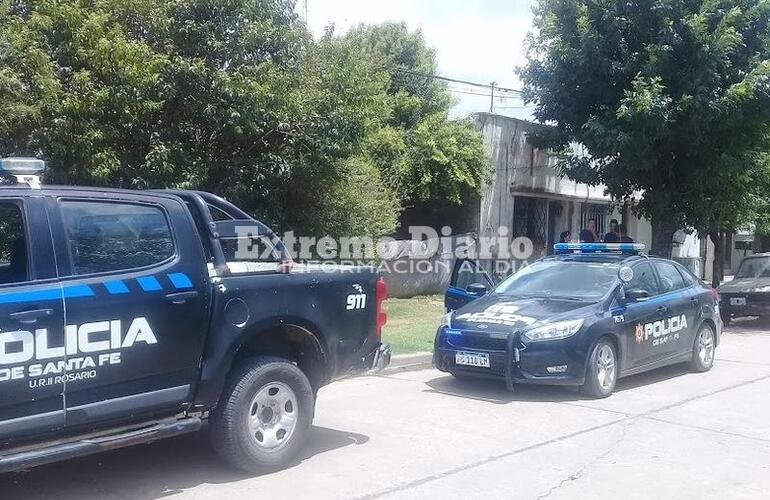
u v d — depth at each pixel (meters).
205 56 10.34
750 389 8.74
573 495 5.03
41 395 4.27
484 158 18.11
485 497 4.97
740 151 15.69
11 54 8.44
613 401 7.96
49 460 4.25
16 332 4.17
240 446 5.25
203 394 5.08
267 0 11.02
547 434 6.58
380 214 14.38
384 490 5.09
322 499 4.91
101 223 4.76
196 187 10.16
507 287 9.28
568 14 15.64
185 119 10.43
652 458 5.91
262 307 5.37
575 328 7.86
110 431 4.67
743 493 5.12
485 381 9.02
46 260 4.44
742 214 18.17
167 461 5.72
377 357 6.31
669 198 16.22
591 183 16.66
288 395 5.57
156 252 4.96
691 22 14.02
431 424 6.92
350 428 6.77
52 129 8.86
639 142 14.69
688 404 7.87
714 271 21.11
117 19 9.99
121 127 9.70
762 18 14.69
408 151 17.25
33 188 4.57
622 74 15.19
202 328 5.05
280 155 11.29
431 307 16.22
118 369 4.62
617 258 9.30
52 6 9.18
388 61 20.36
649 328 8.79
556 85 15.90
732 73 14.61
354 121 11.53
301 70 11.49
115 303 4.61
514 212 20.38
